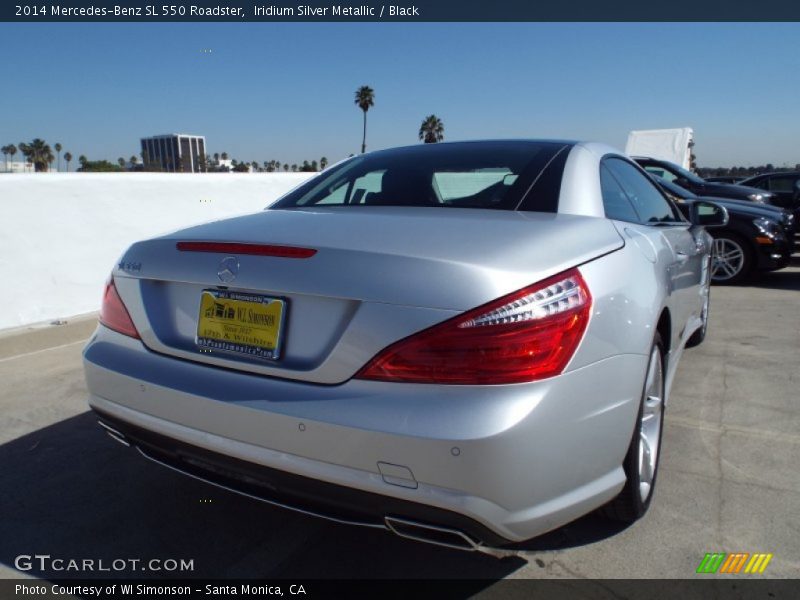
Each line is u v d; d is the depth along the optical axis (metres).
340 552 2.22
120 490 2.66
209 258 1.94
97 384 2.13
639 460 2.09
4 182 5.03
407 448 1.56
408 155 2.91
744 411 3.38
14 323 5.11
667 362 2.64
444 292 1.60
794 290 7.26
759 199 9.25
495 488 1.56
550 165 2.48
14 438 3.18
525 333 1.58
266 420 1.72
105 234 5.80
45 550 2.24
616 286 1.90
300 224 2.06
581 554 2.14
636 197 2.90
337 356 1.67
